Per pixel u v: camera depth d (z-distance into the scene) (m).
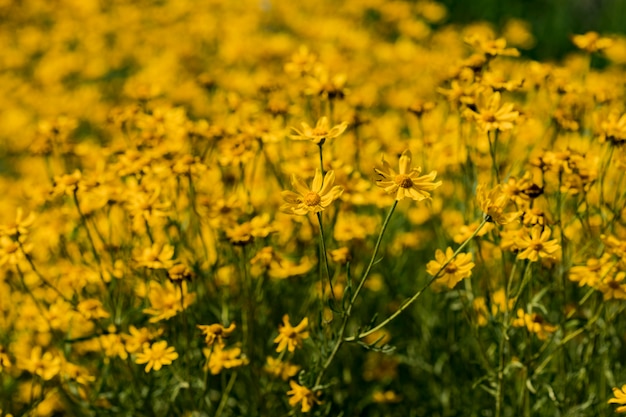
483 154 1.71
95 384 1.65
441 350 1.69
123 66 2.57
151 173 1.61
